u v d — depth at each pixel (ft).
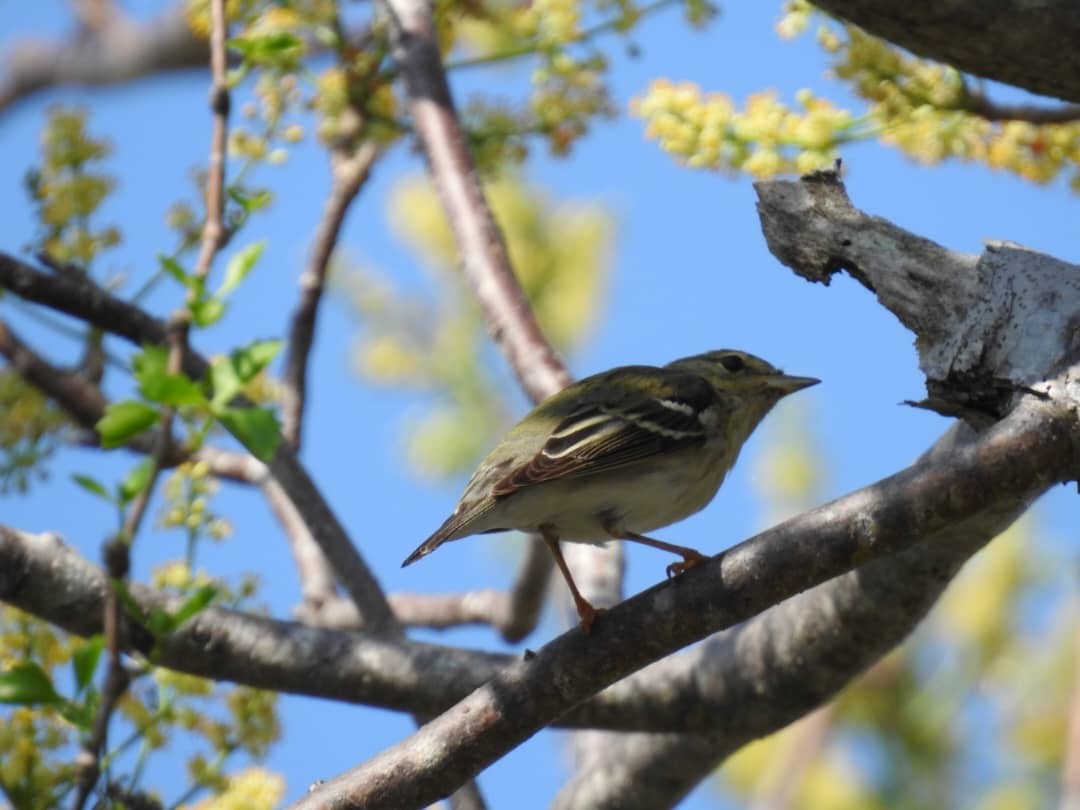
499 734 28.04
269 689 34.27
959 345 27.73
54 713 29.19
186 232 39.37
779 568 26.73
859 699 45.88
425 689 34.45
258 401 42.11
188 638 33.42
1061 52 24.70
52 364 40.55
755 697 36.58
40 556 32.22
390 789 28.12
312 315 47.09
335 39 46.93
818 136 31.83
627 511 37.29
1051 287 27.22
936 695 45.65
